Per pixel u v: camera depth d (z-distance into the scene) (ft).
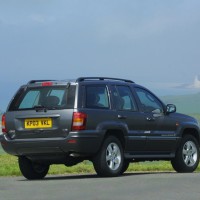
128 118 100.73
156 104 107.65
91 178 92.89
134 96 104.17
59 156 95.14
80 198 65.05
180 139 109.60
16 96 99.76
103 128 95.91
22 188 77.25
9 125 98.37
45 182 86.48
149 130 104.27
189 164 111.55
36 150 95.50
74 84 95.76
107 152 96.53
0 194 70.54
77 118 93.30
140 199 63.46
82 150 93.61
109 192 70.33
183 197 64.85
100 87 98.89
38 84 98.63
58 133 93.97
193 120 113.91
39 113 95.55
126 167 109.09
